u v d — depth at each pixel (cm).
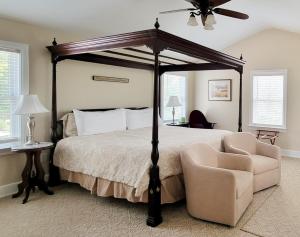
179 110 727
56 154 394
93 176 342
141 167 299
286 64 623
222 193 277
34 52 397
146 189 291
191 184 297
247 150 434
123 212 315
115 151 326
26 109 341
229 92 714
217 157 361
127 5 405
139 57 531
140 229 273
